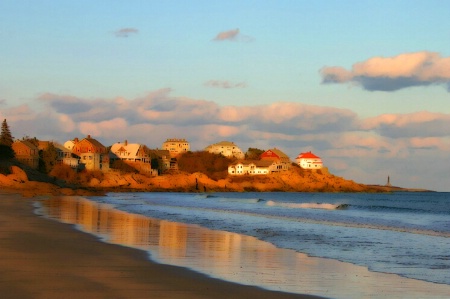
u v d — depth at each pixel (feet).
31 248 107.96
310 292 71.77
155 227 170.50
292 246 126.41
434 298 70.23
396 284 79.51
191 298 65.46
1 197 351.46
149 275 80.38
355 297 69.77
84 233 141.69
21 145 631.15
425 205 485.97
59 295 64.23
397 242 138.92
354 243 135.44
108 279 75.97
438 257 110.22
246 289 72.13
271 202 444.14
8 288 67.77
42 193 435.12
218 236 146.41
